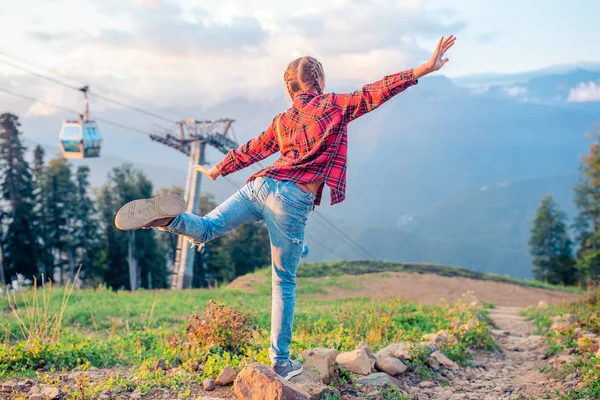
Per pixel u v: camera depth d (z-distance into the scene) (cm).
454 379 623
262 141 387
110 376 479
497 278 3109
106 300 1500
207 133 3083
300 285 2380
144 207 329
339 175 361
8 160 5306
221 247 6425
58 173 5822
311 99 373
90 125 3216
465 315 1031
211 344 579
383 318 881
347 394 463
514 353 849
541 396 539
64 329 788
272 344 413
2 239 5272
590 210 6519
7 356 538
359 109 355
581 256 6706
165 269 6278
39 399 403
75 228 5988
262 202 364
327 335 708
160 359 546
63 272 6103
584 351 686
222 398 417
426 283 2656
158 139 3162
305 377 443
